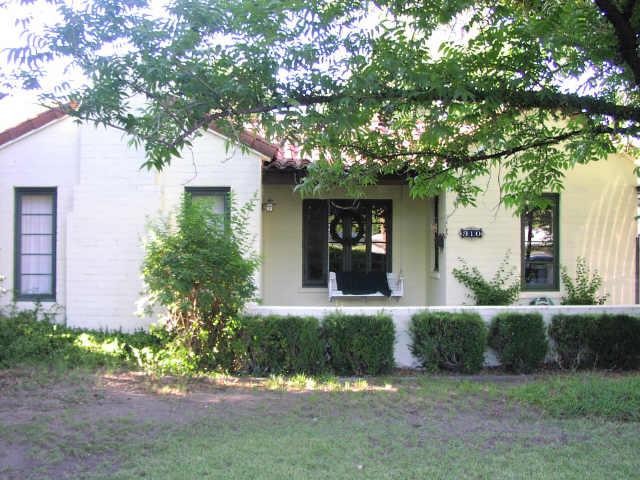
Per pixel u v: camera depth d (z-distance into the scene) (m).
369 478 4.77
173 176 10.21
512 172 8.08
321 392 7.54
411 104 6.24
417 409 6.79
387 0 6.50
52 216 10.64
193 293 8.30
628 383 7.41
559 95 6.56
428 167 7.83
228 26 5.62
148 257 8.53
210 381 8.06
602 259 11.20
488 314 9.13
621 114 6.54
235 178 10.20
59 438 5.66
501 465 5.07
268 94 5.81
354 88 5.71
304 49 5.75
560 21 6.44
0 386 7.47
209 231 8.46
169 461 5.12
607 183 11.27
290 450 5.40
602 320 8.84
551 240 11.25
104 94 5.35
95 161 10.16
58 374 8.08
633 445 5.56
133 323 10.12
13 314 10.08
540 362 8.83
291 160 10.36
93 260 10.13
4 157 10.53
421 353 8.79
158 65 5.27
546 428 6.11
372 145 7.39
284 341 8.50
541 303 10.69
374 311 9.02
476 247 10.90
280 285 12.33
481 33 6.85
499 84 6.45
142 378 8.03
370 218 12.64
